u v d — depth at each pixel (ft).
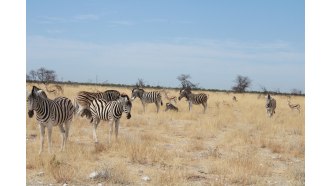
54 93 82.23
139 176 24.50
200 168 27.32
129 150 29.96
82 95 46.91
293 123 52.24
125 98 33.96
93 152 29.94
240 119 58.39
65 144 30.09
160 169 26.32
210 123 48.44
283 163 30.25
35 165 25.14
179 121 53.78
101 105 34.19
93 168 25.52
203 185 22.89
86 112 40.88
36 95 26.68
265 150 35.37
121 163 26.40
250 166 26.89
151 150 30.27
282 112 72.79
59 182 22.50
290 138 42.19
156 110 67.00
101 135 38.65
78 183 22.48
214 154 31.19
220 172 25.91
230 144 36.86
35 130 38.37
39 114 27.22
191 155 31.45
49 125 27.89
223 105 79.87
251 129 47.01
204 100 67.51
